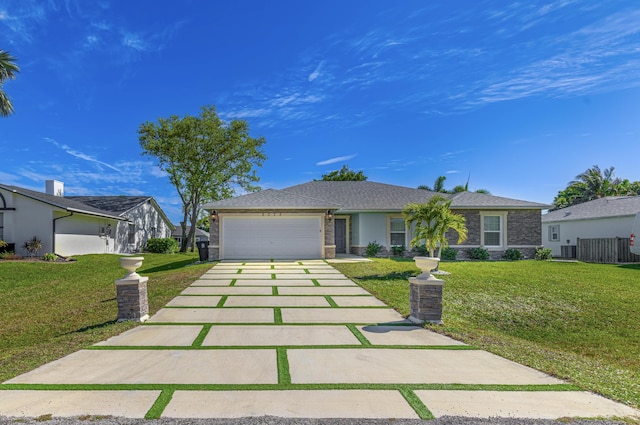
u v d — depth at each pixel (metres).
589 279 11.48
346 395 3.69
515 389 3.88
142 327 6.29
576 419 3.21
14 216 17.69
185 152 26.45
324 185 22.22
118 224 24.78
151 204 30.53
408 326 6.45
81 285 12.25
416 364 4.63
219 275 12.00
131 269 6.85
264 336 5.79
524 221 18.33
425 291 6.67
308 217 17.03
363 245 18.45
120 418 3.16
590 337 6.97
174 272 13.34
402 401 3.57
